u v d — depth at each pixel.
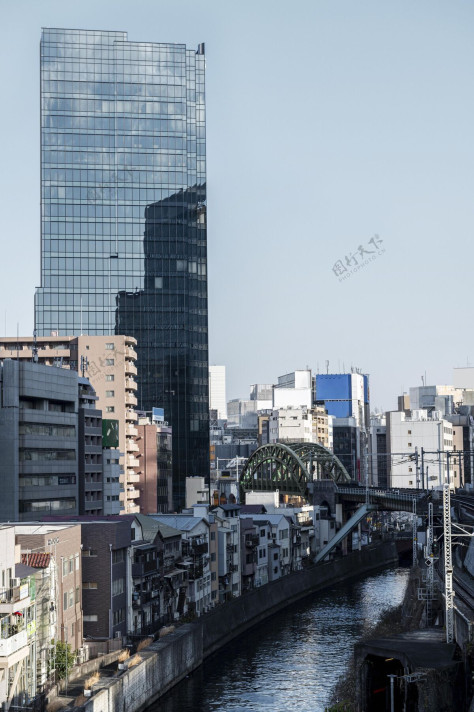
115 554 105.12
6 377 131.62
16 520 129.38
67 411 146.50
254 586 160.50
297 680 104.56
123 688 85.75
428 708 71.88
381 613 142.25
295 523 196.88
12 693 73.62
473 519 137.50
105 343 195.50
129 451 191.00
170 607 121.50
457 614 82.00
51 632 86.31
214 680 105.69
